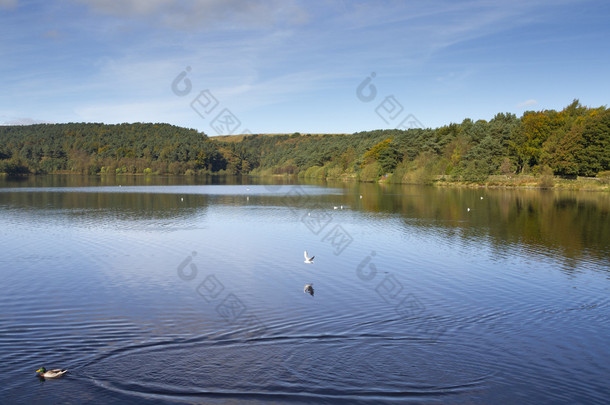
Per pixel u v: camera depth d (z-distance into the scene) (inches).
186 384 636.7
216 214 2596.0
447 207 2989.7
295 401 599.8
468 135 5915.4
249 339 787.4
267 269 1299.2
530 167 5364.2
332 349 749.9
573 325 874.1
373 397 610.9
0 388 625.6
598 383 655.1
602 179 4416.8
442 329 845.8
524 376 671.8
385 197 3818.9
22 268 1278.3
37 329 831.7
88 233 1863.9
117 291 1073.5
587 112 5526.6
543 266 1344.7
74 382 641.6
